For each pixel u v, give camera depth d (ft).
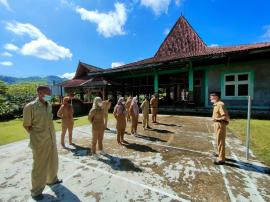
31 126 10.17
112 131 26.84
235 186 10.77
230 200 9.41
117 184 11.33
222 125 13.79
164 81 66.03
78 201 9.66
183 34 69.67
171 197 9.81
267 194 9.90
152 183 11.35
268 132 22.36
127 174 12.64
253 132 23.03
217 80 46.26
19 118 48.14
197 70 49.93
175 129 26.99
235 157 15.28
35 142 10.06
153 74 58.80
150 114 44.68
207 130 26.04
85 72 95.25
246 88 42.55
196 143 19.71
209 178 11.80
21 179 12.44
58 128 30.78
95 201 9.62
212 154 16.17
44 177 10.28
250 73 41.88
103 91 64.08
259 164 13.83
